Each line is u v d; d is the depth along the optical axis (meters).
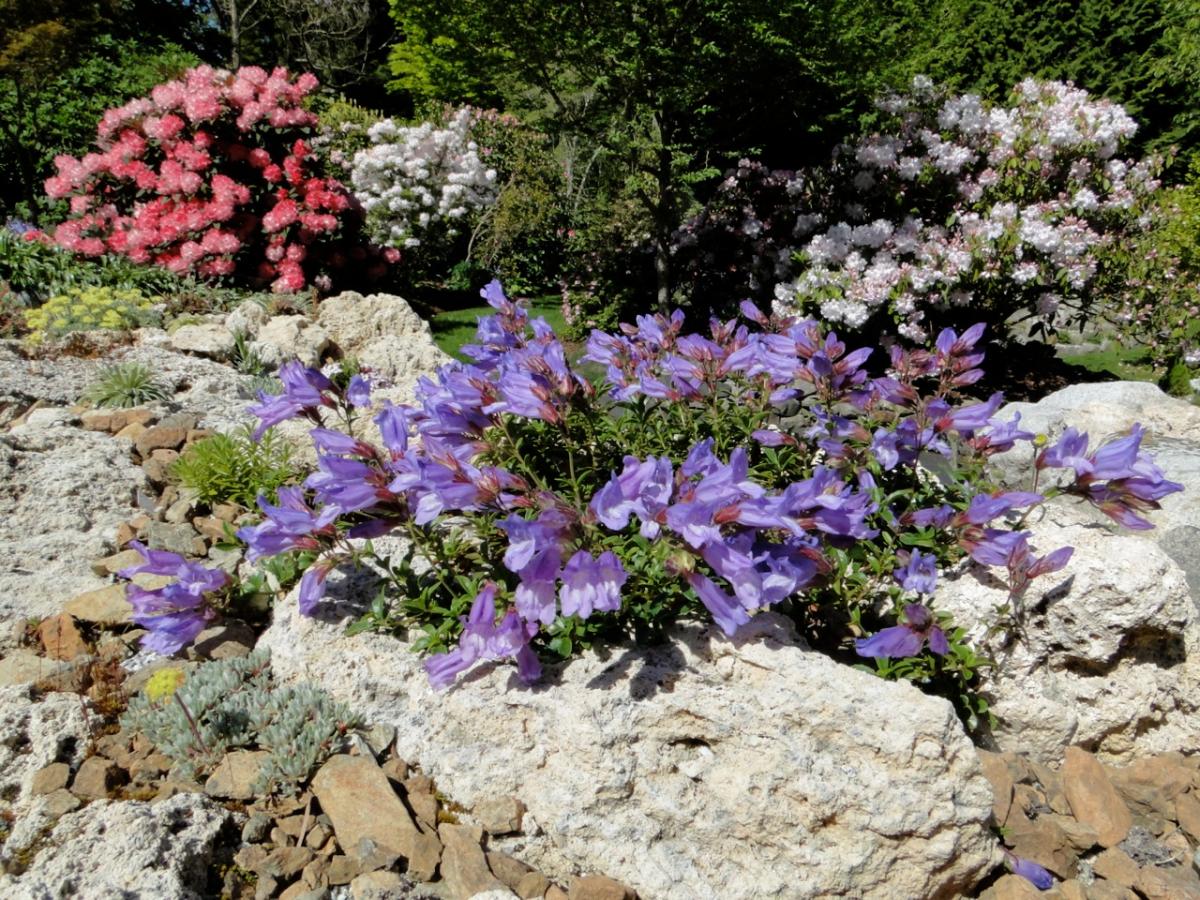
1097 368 9.15
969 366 2.71
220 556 3.23
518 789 2.19
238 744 2.29
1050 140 8.04
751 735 2.05
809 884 1.99
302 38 22.92
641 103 9.45
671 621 2.30
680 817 2.07
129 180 8.70
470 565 2.65
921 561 2.31
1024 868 2.12
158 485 3.86
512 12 9.23
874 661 2.55
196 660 2.64
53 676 2.53
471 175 11.66
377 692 2.40
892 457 2.64
